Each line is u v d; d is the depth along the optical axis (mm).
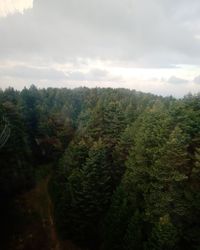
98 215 31188
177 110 27906
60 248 33062
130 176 28109
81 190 31938
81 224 31609
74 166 36594
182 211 23156
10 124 42719
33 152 59625
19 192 43812
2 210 38031
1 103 47625
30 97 85500
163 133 26500
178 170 24156
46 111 68250
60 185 39219
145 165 27203
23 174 44188
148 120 31484
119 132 38500
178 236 22672
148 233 23406
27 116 65250
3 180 38875
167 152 23781
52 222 37938
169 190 24016
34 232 35562
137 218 23125
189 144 25203
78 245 33188
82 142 37625
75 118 78875
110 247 25266
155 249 20266
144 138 28328
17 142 44125
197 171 22703
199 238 22422
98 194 31109
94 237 31828
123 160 33969
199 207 22547
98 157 32000
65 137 57031
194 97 30766
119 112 39812
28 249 32594
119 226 25078
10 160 40625
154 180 26125
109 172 34125
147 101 69438
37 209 40906
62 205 34281
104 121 40750
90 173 31281
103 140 38375
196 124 25578
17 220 37125
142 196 27359
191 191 23438
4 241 33031
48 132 58906
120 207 25953
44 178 52250
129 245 22562
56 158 54594
